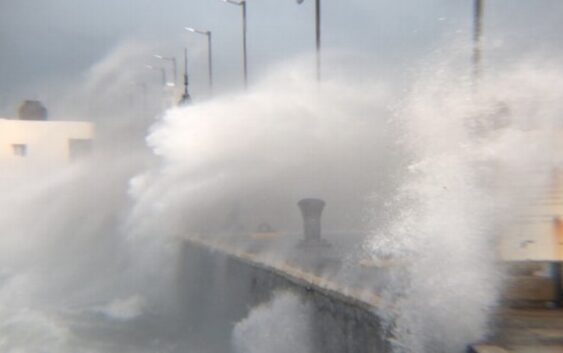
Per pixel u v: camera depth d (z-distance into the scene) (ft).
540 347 36.81
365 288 49.70
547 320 41.96
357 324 45.98
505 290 43.65
